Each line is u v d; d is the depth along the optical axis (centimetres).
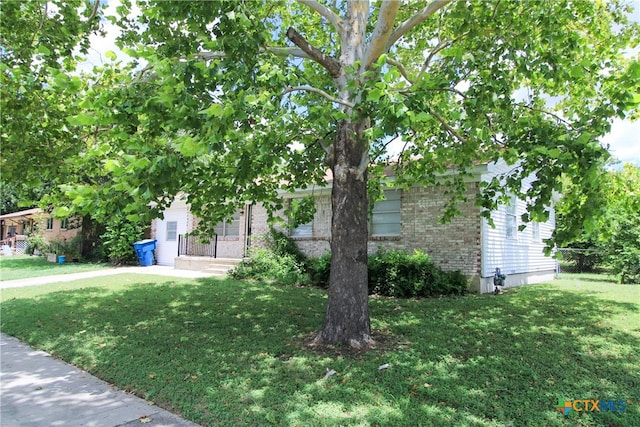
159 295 963
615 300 903
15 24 542
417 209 1113
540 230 1478
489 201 606
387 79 340
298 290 1035
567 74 543
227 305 833
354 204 555
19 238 3031
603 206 428
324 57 547
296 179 795
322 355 496
